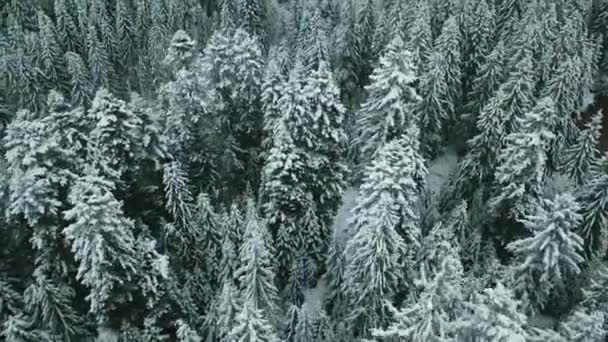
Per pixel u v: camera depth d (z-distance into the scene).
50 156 31.14
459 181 41.69
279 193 34.38
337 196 37.78
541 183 35.78
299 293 35.59
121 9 65.88
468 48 51.84
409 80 35.78
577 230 34.12
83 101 54.59
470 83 52.50
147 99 57.25
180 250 33.38
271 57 53.59
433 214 38.62
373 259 28.36
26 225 30.70
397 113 36.66
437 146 48.41
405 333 21.42
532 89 43.25
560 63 51.12
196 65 42.38
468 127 49.34
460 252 35.09
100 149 32.12
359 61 57.41
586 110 60.47
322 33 54.91
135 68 66.56
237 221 33.69
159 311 28.83
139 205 34.81
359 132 44.34
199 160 39.19
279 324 32.31
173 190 32.16
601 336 23.83
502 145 39.12
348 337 31.45
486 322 18.94
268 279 29.34
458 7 53.50
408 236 30.17
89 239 25.11
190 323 31.22
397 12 57.53
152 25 66.75
